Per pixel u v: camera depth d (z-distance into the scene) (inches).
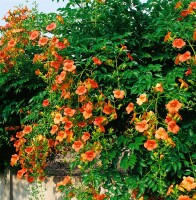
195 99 145.9
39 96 201.8
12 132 244.1
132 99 165.0
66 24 184.9
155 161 150.3
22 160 208.8
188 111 157.8
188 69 152.9
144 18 176.9
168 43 166.1
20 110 223.3
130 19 175.6
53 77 174.1
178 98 144.3
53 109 187.6
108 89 160.1
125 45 171.5
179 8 159.8
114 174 157.2
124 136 157.2
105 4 175.5
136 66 168.9
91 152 153.5
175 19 168.6
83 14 180.1
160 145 144.3
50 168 262.7
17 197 244.5
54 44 171.2
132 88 154.7
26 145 221.5
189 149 150.6
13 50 217.6
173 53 170.7
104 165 155.8
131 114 167.2
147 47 173.6
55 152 221.8
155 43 171.9
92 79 159.5
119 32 174.9
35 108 213.2
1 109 236.1
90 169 157.9
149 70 161.0
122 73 160.7
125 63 160.2
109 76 160.1
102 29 177.6
